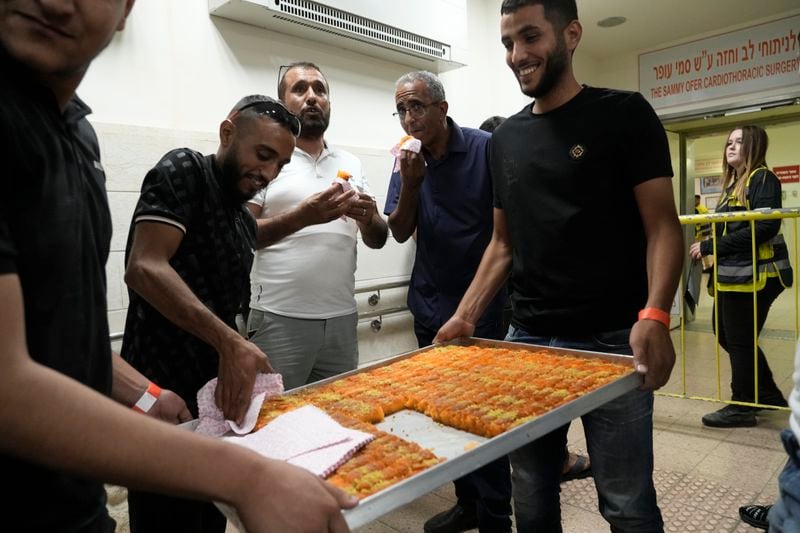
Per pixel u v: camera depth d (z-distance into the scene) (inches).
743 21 175.9
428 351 63.5
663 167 53.4
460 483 81.3
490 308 87.4
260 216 84.8
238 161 53.8
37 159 23.2
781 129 258.5
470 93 148.5
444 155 88.4
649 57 199.0
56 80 26.0
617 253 56.3
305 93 87.7
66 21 23.2
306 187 86.5
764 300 111.2
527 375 51.2
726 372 153.0
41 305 24.0
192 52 93.7
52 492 25.4
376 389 50.1
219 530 57.5
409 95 84.3
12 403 18.2
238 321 91.4
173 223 49.1
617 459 55.2
